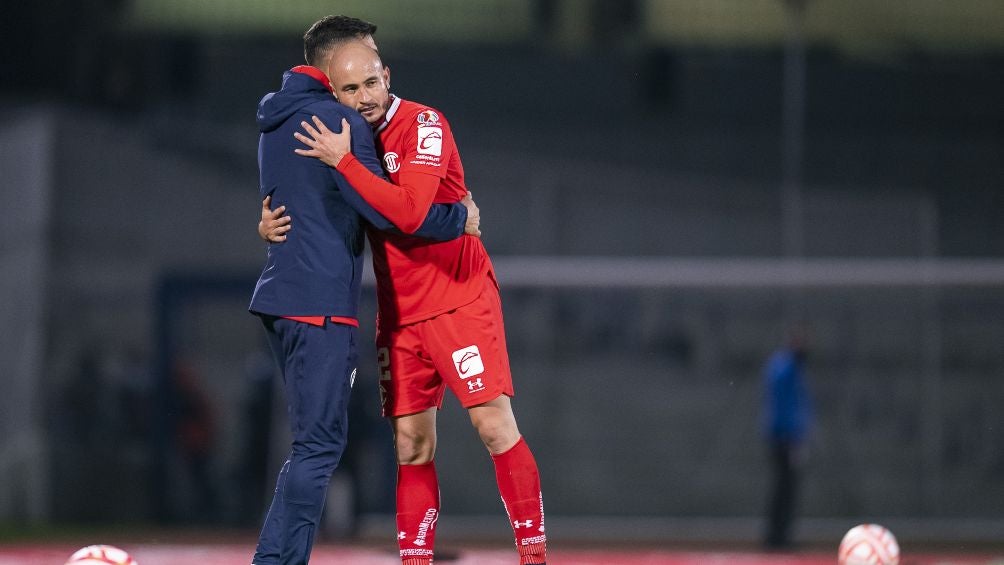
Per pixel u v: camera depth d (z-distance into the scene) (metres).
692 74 52.78
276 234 13.62
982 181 52.34
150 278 49.62
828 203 52.06
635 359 51.22
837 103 52.88
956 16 54.03
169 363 49.06
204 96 51.41
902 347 50.91
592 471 50.69
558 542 42.06
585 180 51.66
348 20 14.23
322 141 13.43
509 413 14.62
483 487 48.31
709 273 48.38
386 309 14.76
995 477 49.91
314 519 13.31
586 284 47.88
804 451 38.12
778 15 53.59
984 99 52.91
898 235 51.84
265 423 46.09
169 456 48.62
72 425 48.66
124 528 46.03
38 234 49.16
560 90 52.38
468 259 14.64
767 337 51.25
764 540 38.72
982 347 50.78
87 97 50.91
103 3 51.69
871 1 54.06
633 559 34.25
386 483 45.34
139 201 50.03
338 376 13.46
